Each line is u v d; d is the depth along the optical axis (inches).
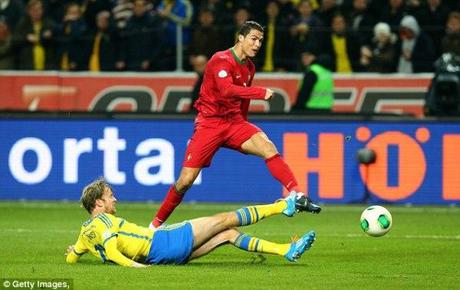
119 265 1129.4
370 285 1026.7
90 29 2294.5
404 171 1923.0
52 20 2298.2
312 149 1936.5
